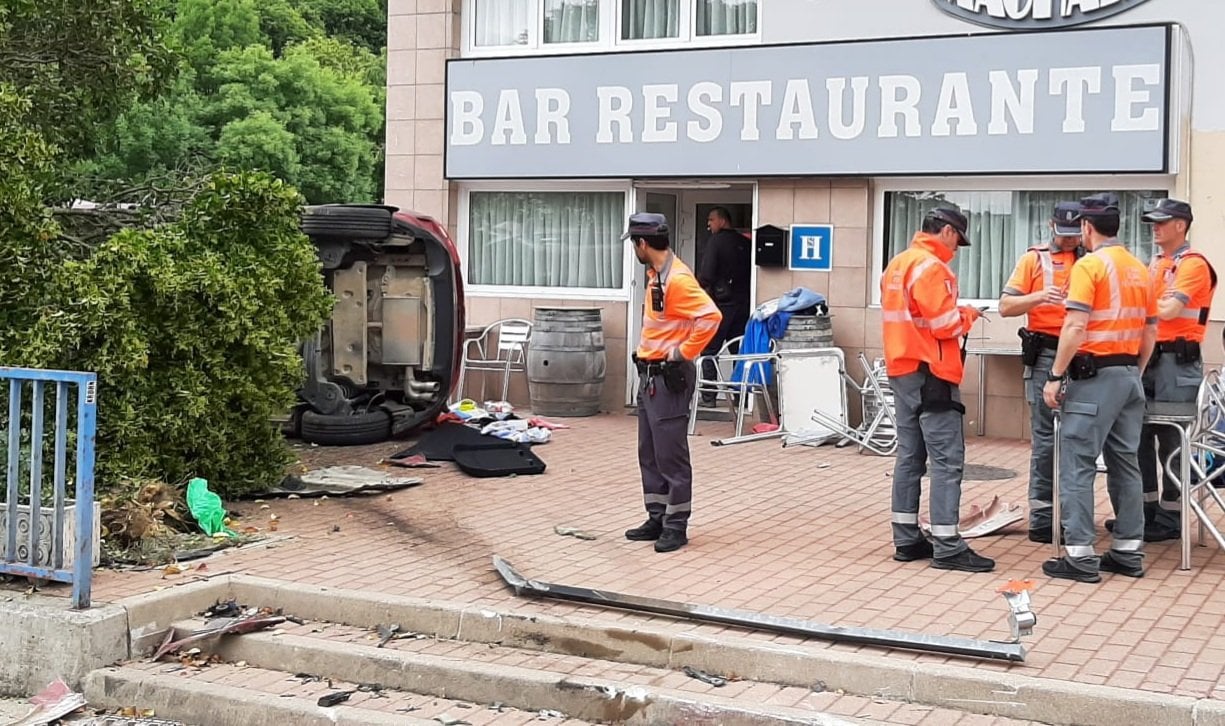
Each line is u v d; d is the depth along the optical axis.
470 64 13.91
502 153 13.83
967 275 12.31
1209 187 11.20
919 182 12.37
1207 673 5.43
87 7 10.09
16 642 6.30
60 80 10.33
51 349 7.74
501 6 14.05
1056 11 11.59
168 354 8.34
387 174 14.48
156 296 8.12
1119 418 6.98
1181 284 7.78
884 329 7.35
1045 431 7.78
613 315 13.76
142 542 7.55
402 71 14.34
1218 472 7.34
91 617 6.23
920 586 6.82
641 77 13.15
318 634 6.47
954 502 7.15
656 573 7.08
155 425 8.17
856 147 12.31
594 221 13.89
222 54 30.75
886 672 5.56
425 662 5.96
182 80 29.56
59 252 9.49
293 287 8.98
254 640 6.34
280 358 8.70
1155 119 11.26
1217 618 6.24
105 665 6.25
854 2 12.37
